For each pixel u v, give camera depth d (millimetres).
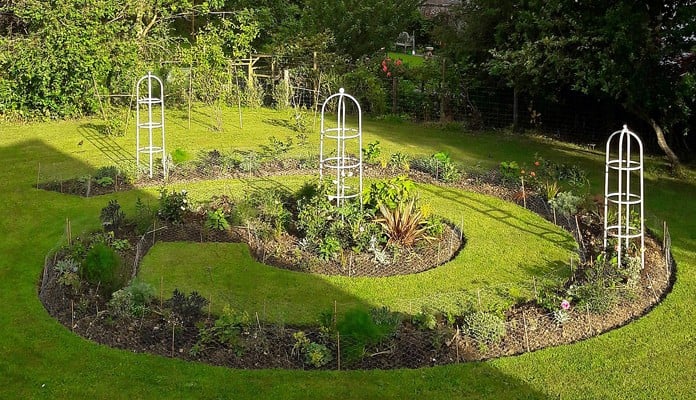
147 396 6652
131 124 18703
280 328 7684
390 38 26031
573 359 7336
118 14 19641
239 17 20750
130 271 9266
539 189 12617
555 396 6730
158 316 8000
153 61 20297
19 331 7824
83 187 12984
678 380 6977
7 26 19781
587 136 17781
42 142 16750
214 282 9109
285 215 10836
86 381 6887
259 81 23203
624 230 10523
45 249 10242
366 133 18344
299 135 16734
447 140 17672
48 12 17766
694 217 11852
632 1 13258
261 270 9484
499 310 8055
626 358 7375
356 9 24938
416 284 9133
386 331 7371
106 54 18453
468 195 12891
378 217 10680
